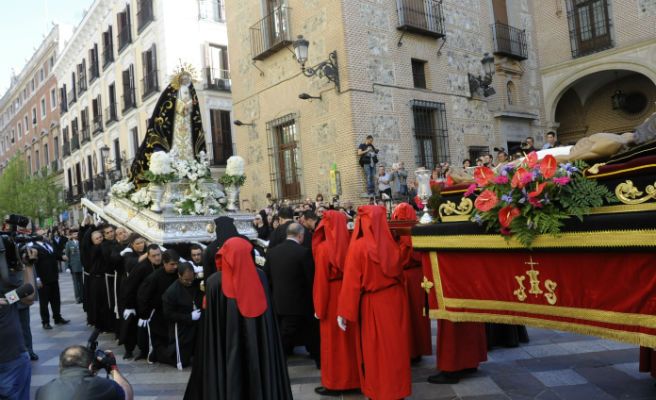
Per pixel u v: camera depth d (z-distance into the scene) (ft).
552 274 9.82
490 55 53.88
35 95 139.03
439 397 13.85
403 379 13.00
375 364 13.12
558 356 16.69
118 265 23.54
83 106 106.01
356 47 43.80
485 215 10.61
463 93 52.90
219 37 75.56
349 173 43.09
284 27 48.96
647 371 13.71
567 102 66.03
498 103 57.11
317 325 17.78
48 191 101.14
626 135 9.95
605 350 16.94
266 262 18.84
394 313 13.20
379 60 45.37
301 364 18.81
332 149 44.65
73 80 110.73
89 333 26.40
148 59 77.00
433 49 50.37
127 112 84.28
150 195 27.14
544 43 62.44
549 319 9.86
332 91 44.45
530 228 9.77
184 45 71.92
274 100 50.88
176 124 29.96
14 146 157.99
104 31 92.63
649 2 53.01
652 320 8.30
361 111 43.45
